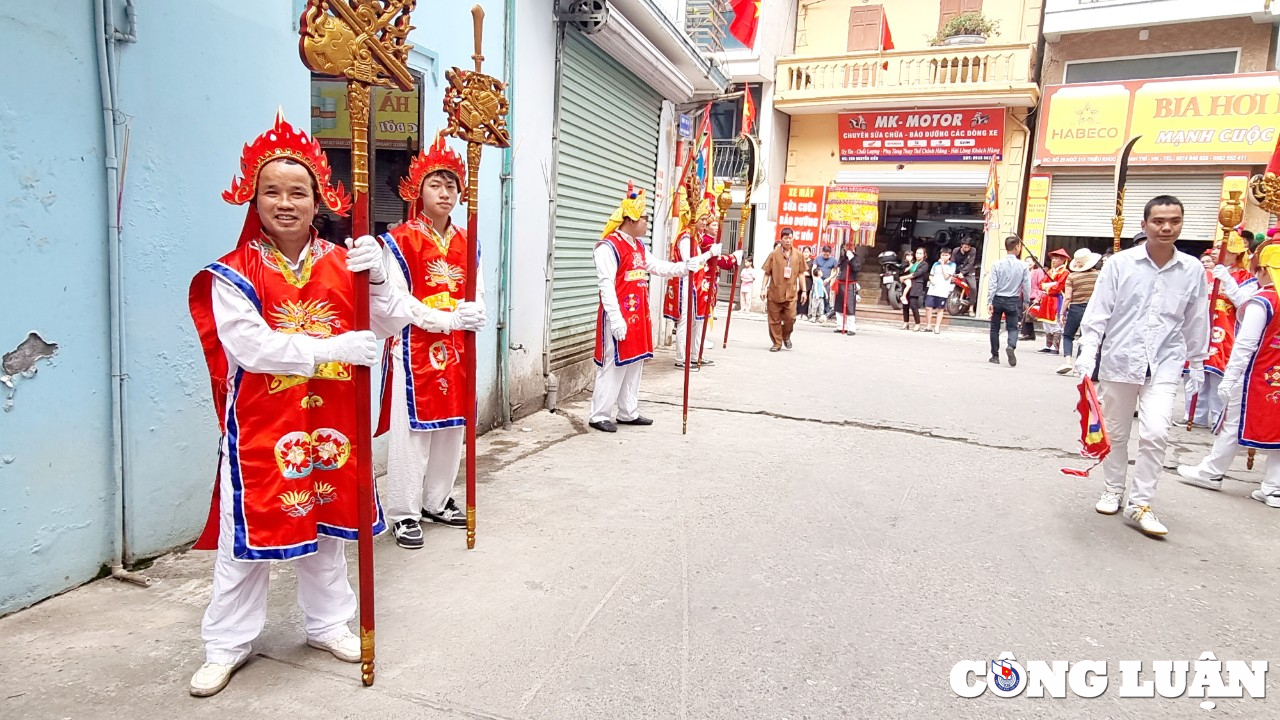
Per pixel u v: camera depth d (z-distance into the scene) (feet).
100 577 10.66
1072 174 54.24
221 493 8.23
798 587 11.61
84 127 9.82
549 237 22.16
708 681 8.98
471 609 10.46
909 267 57.16
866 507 15.43
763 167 61.05
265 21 12.28
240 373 8.02
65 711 7.82
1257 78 47.57
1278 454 16.67
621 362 20.10
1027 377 33.12
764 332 47.85
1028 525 14.84
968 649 10.05
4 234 9.02
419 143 15.84
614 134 26.96
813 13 63.21
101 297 10.24
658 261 21.12
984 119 55.72
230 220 11.96
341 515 8.66
